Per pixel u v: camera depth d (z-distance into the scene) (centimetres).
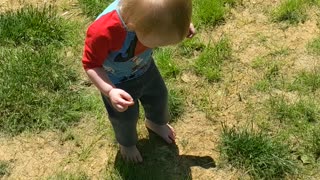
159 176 107
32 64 123
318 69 125
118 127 100
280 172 106
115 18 80
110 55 85
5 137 114
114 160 110
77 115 117
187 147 112
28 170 108
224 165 108
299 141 111
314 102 118
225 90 122
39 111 117
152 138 113
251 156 107
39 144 113
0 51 127
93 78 85
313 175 106
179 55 129
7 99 117
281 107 117
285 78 124
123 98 83
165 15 74
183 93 121
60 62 127
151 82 97
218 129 115
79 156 110
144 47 85
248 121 116
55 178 107
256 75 125
